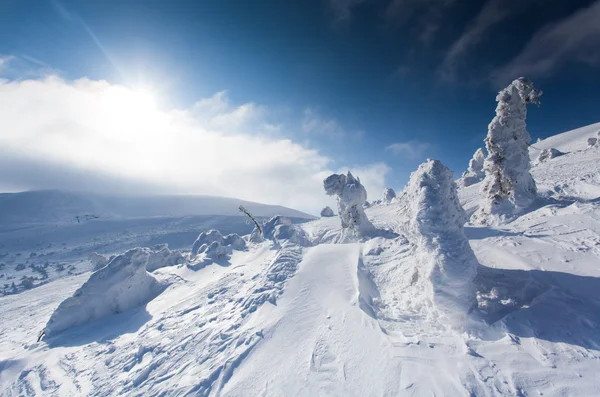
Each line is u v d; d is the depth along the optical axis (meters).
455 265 7.14
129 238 130.12
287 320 9.20
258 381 7.07
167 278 19.22
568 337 5.93
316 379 6.62
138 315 14.84
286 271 12.59
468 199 26.61
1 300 36.97
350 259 12.88
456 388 5.33
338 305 9.36
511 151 15.41
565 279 7.87
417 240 8.29
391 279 10.87
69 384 9.91
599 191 15.66
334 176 20.17
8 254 125.25
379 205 52.06
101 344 12.57
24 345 14.55
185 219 172.12
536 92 14.93
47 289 39.41
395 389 5.70
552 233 11.11
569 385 4.94
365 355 6.88
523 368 5.44
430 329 7.37
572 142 66.56
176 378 8.23
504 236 12.04
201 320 11.59
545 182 23.64
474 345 6.26
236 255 24.19
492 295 7.82
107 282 16.02
